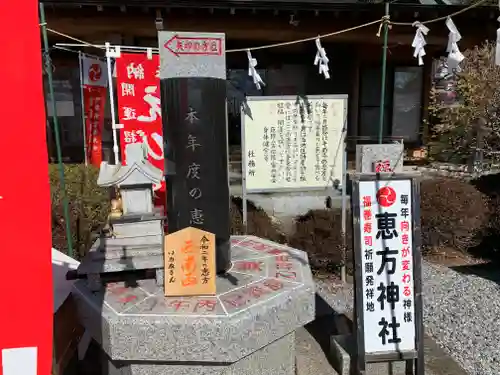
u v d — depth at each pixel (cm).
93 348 365
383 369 323
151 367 252
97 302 262
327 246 518
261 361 269
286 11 755
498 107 736
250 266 323
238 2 718
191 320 240
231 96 939
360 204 307
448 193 617
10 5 173
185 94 286
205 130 291
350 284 511
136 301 263
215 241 291
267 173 496
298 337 384
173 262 268
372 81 992
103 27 754
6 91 175
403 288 312
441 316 431
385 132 1016
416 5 762
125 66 471
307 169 500
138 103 479
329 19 797
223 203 303
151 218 286
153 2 700
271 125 487
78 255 491
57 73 907
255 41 852
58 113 915
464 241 613
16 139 178
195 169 293
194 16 766
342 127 496
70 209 498
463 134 875
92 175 541
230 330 239
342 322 411
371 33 826
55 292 314
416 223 309
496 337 388
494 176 743
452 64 440
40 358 187
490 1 792
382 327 312
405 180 308
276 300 266
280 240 521
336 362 335
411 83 1002
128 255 281
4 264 181
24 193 180
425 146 998
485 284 511
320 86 962
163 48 282
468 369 339
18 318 184
